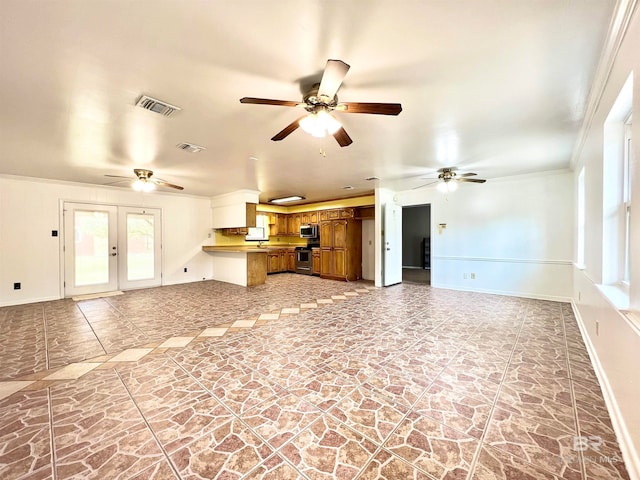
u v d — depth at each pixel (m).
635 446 1.36
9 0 1.21
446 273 6.02
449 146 3.31
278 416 1.76
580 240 3.78
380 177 5.07
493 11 1.32
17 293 4.76
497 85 1.99
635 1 1.22
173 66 1.72
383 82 1.95
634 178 1.41
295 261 8.88
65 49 1.54
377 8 1.29
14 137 2.87
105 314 4.12
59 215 5.19
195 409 1.84
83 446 1.51
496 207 5.32
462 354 2.66
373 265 7.56
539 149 3.46
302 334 3.23
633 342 1.44
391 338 3.09
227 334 3.25
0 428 1.66
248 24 1.38
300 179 5.22
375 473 1.33
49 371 2.37
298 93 2.08
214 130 2.74
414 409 1.83
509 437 1.56
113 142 3.05
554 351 2.71
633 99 1.37
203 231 7.38
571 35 1.49
